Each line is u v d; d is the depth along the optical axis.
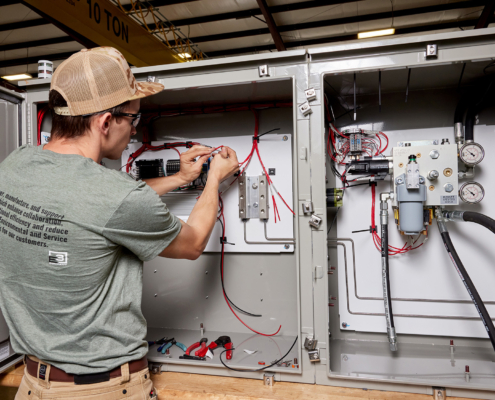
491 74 1.16
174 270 1.56
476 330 1.26
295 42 4.04
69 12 1.61
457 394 0.96
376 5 3.26
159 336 1.43
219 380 1.09
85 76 0.71
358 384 1.03
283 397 0.98
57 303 0.68
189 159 1.29
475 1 3.12
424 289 1.31
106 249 0.68
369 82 1.23
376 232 1.34
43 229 0.65
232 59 1.12
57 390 0.70
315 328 1.05
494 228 1.04
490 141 1.27
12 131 1.25
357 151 1.34
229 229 1.48
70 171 0.68
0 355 1.16
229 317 1.49
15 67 4.81
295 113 1.08
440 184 1.17
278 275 1.44
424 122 1.34
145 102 1.43
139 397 0.77
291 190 1.43
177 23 3.62
